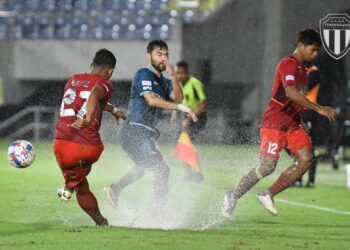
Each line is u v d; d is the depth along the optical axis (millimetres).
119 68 78625
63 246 18672
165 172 24141
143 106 24156
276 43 78875
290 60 24359
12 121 74875
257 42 79438
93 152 21078
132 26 84250
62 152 21031
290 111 24422
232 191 24656
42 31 84500
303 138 24500
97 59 21422
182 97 24531
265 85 79000
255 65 79438
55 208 27094
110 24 84500
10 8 86812
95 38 80000
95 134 21141
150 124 24203
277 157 24562
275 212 24359
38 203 28562
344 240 21547
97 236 20328
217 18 80188
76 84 21281
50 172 42844
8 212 25922
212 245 19391
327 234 22844
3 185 35594
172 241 19766
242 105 79250
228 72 79812
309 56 24531
